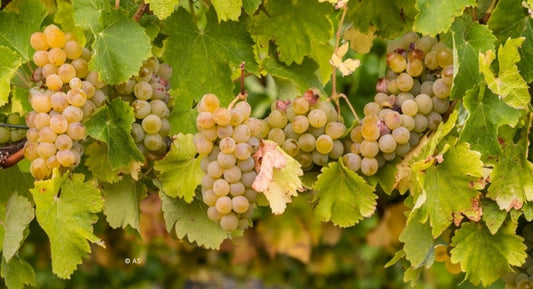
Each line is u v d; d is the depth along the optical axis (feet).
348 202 3.68
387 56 3.75
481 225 3.74
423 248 3.79
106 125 3.61
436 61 3.68
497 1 3.74
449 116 3.63
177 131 3.83
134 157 3.64
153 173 3.88
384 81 3.75
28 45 3.74
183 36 3.85
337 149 3.67
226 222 3.56
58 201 3.62
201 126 3.50
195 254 10.50
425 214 3.59
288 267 11.32
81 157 3.85
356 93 5.91
